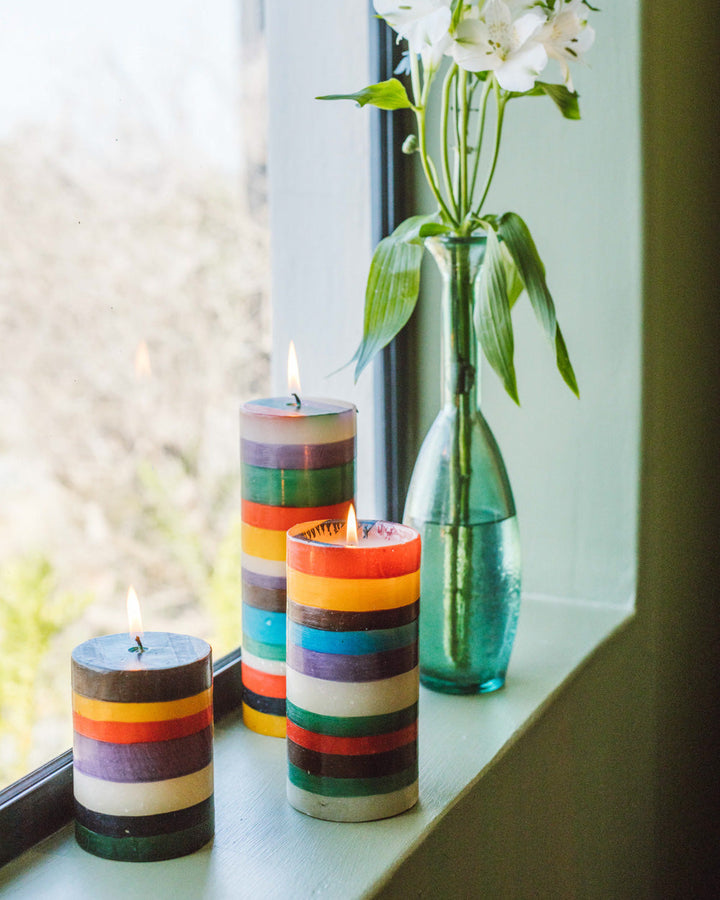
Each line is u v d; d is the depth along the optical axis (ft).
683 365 3.59
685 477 3.72
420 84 3.18
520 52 2.15
